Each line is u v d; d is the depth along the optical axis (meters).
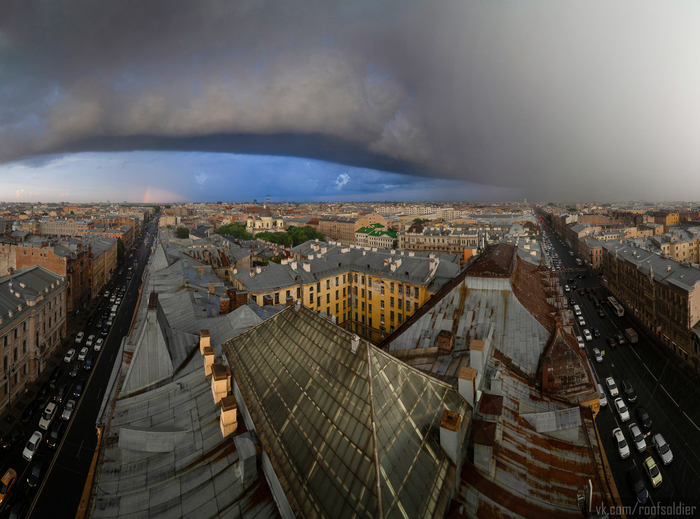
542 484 18.70
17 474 44.75
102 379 69.00
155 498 18.33
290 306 23.25
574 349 30.61
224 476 18.44
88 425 54.91
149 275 70.25
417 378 18.23
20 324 63.19
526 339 33.16
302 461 15.17
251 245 176.62
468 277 39.59
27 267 84.12
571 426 22.55
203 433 21.44
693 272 80.06
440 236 191.75
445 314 38.38
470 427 19.67
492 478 18.30
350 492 13.03
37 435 49.78
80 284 106.19
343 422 15.05
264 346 22.53
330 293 81.00
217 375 22.91
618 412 54.94
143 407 25.47
